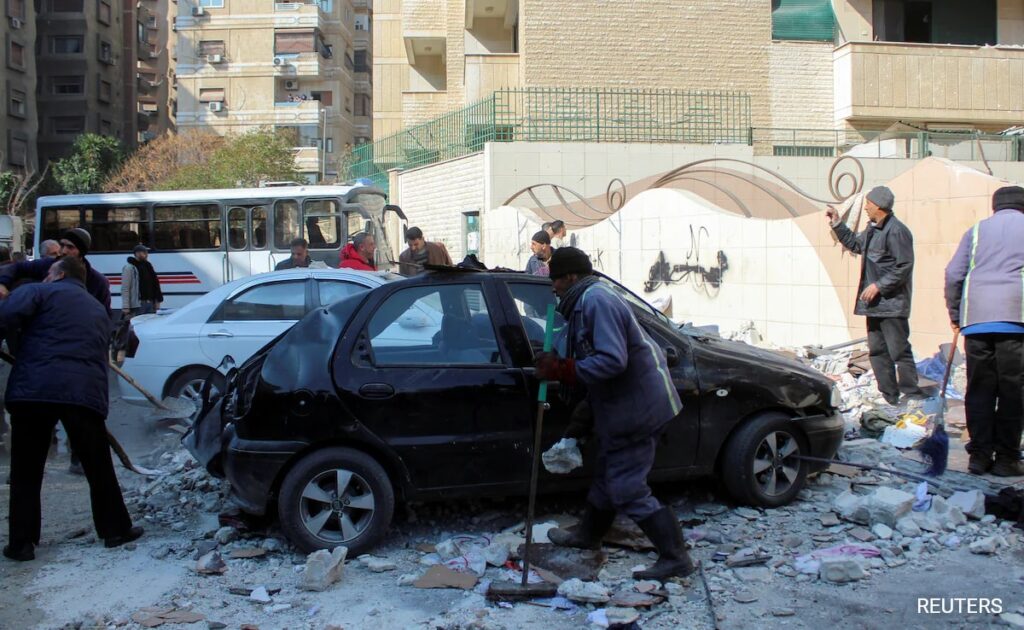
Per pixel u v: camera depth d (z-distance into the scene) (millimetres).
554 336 5316
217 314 9031
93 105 54656
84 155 46531
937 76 21328
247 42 49812
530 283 5512
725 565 4723
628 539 5008
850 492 5578
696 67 21375
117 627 4203
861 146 19734
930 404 7219
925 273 9914
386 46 37219
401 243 20531
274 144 39531
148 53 63844
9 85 48594
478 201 17578
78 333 5223
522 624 4121
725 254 12617
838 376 9523
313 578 4543
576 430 4887
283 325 8945
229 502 6055
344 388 4969
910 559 4770
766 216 16547
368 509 4969
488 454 5082
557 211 16703
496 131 18047
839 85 21562
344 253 11594
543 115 18562
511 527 5363
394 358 5133
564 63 20922
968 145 18766
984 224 6133
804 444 5715
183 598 4516
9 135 48562
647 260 14023
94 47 54938
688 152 17297
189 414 8367
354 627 4129
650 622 4105
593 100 20125
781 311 11773
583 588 4309
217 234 18188
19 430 5129
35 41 52656
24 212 43906
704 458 5438
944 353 9203
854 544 4945
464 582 4559
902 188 10203
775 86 21703
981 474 6133
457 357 5180
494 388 5109
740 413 5480
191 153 41219
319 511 4984
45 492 6703
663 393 4414
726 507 5641
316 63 49906
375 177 22734
